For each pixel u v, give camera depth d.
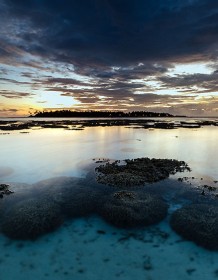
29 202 15.04
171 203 16.17
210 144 41.16
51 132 63.75
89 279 9.71
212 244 11.54
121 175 20.86
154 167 24.03
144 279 9.70
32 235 12.34
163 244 11.79
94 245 11.77
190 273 9.99
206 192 17.97
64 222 13.77
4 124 101.94
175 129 74.00
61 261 10.68
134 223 13.33
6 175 22.48
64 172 23.41
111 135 55.75
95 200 16.02
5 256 10.96
